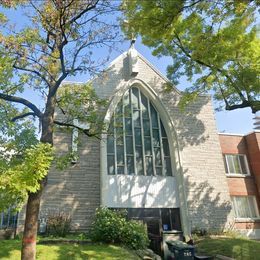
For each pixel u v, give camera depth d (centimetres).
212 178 2205
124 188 1992
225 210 2131
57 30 1319
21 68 1282
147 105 2283
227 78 1766
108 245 1434
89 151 2023
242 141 2498
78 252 1262
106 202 1911
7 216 1748
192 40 1675
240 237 1948
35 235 1016
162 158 2162
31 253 980
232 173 2364
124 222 1558
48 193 1856
